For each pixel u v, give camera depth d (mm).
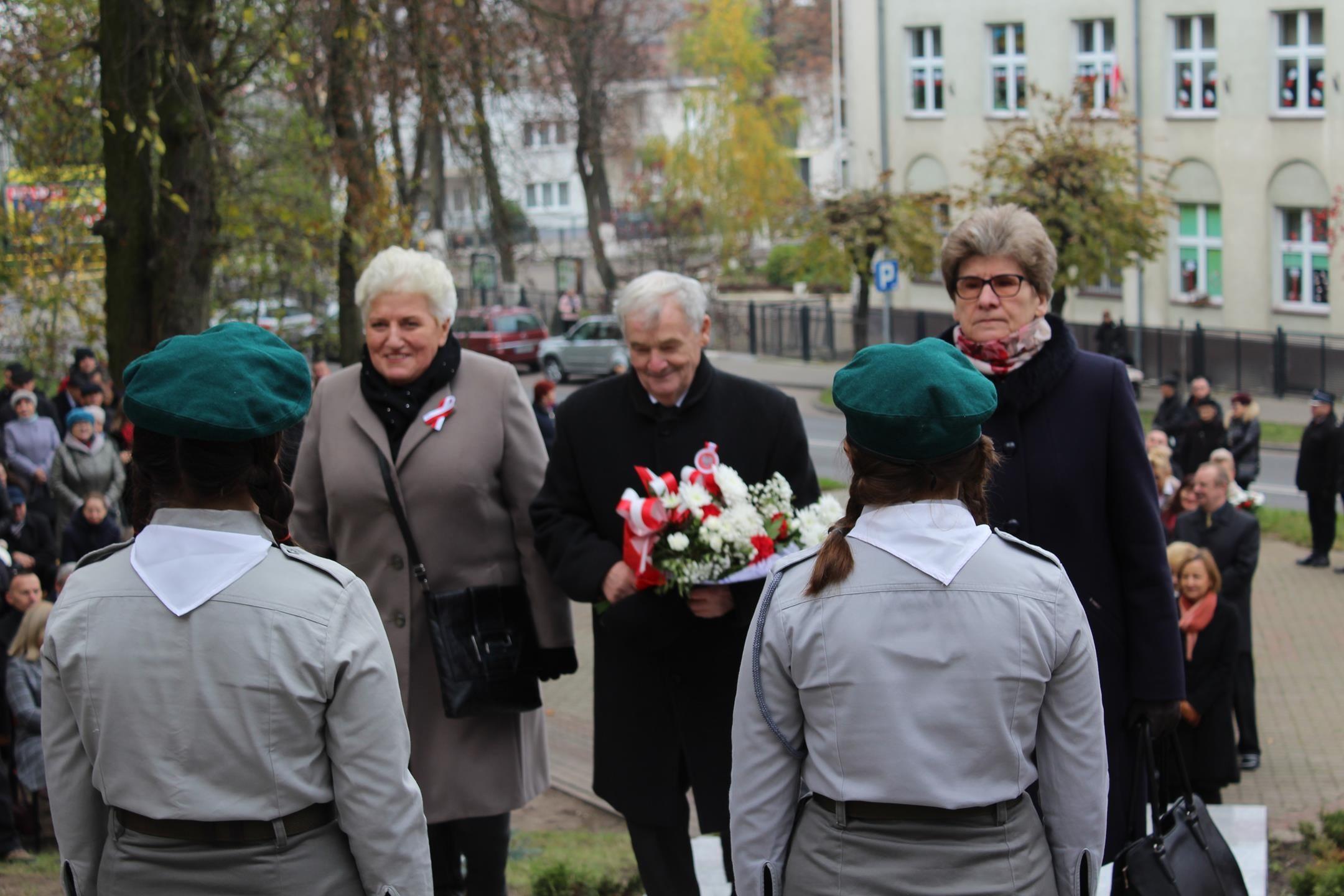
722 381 4113
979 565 2424
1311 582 14133
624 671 4070
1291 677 10750
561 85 21172
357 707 2340
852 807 2434
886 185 28891
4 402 13797
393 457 4078
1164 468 11000
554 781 8461
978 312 3537
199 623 2295
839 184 33250
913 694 2383
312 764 2340
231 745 2279
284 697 2289
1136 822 3584
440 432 4070
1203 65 30188
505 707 3973
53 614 2373
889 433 2434
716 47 42250
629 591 3846
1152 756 3420
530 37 14352
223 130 12234
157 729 2285
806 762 2561
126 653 2297
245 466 2367
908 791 2371
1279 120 28562
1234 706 8484
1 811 6816
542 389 14227
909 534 2441
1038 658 2398
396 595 4047
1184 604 7191
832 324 36031
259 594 2316
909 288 36250
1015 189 24875
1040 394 3518
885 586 2418
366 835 2344
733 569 3713
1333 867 5414
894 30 35750
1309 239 28625
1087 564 3529
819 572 2459
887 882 2383
